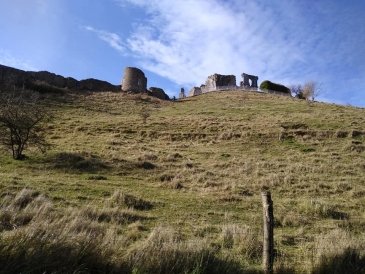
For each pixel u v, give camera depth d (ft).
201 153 111.96
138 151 109.40
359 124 140.67
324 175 88.99
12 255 25.11
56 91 211.61
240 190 75.25
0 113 94.94
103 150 108.06
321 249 33.73
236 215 58.39
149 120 157.28
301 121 146.92
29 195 55.62
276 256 35.29
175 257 29.01
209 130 139.95
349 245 34.01
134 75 268.62
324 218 59.16
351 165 96.94
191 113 182.09
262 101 225.97
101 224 42.04
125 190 70.69
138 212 56.29
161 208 60.29
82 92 226.99
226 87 310.65
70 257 26.48
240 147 120.26
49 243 26.91
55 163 89.56
